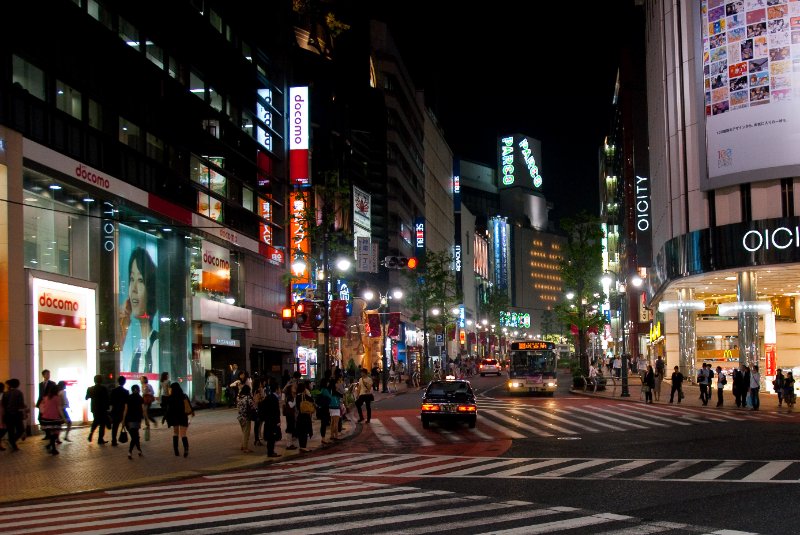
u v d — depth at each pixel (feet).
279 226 170.50
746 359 152.35
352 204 236.43
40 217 88.69
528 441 77.20
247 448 69.05
